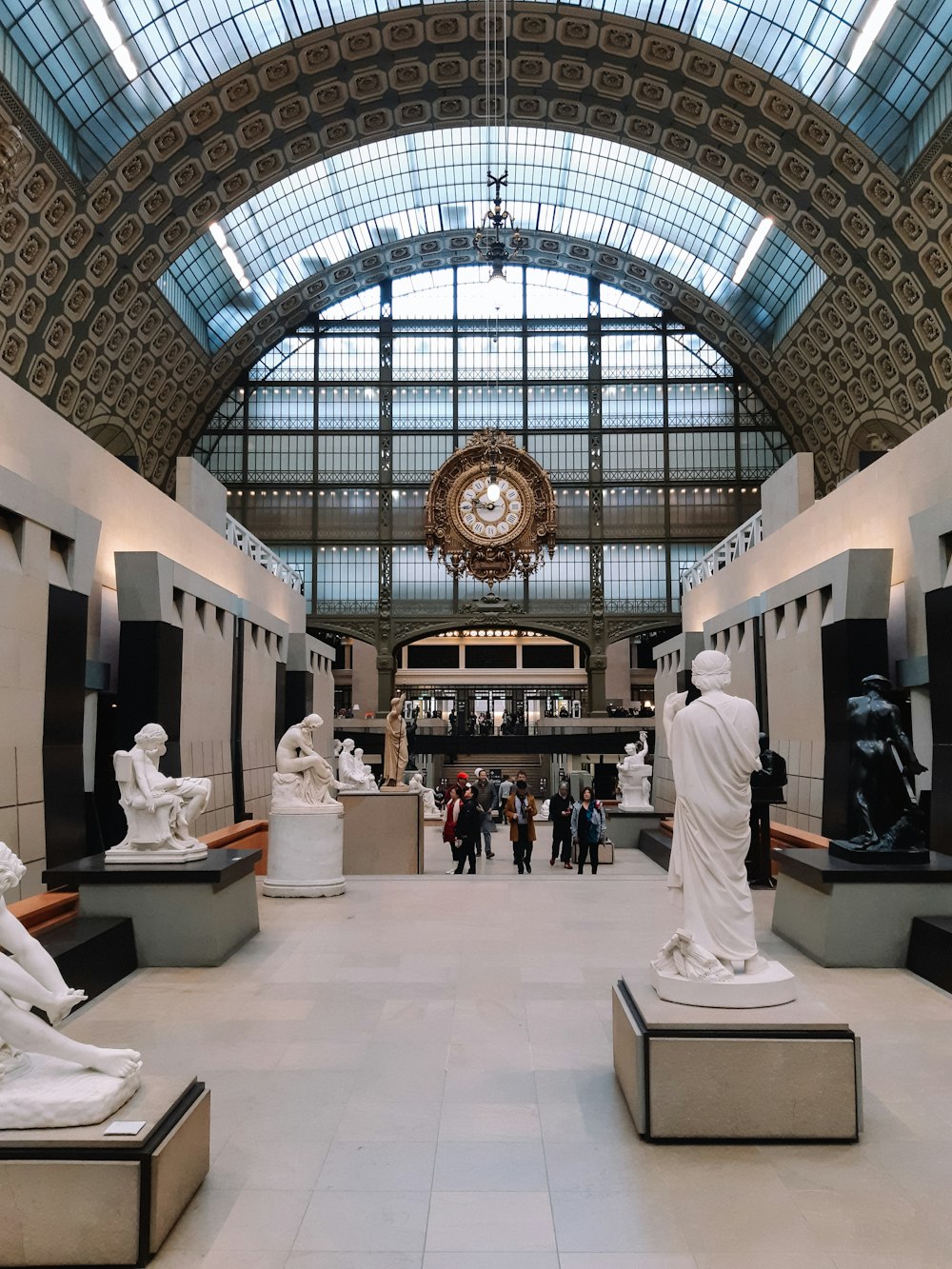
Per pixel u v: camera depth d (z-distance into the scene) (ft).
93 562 43.47
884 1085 18.67
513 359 142.72
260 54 93.86
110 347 108.88
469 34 100.73
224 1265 12.49
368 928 33.86
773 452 141.08
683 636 87.61
